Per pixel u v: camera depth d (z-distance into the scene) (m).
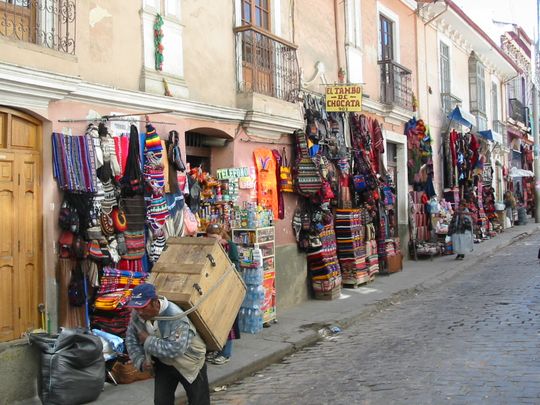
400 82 15.86
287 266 10.54
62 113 6.47
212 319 4.59
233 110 8.98
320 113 11.53
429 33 18.72
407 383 5.94
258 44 10.01
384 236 13.98
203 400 4.40
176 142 7.77
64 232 6.39
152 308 4.12
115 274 6.66
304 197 11.00
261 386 6.46
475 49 23.81
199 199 8.50
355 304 10.59
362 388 5.95
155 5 7.91
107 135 6.77
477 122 23.09
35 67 6.02
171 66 8.09
